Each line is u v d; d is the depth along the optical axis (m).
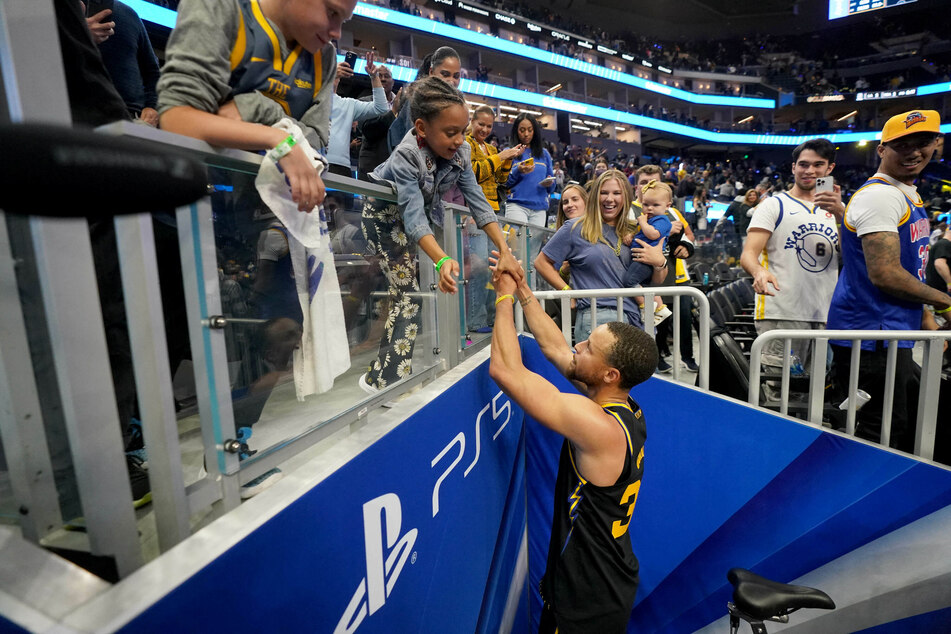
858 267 2.20
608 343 1.77
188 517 0.73
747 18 29.78
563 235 2.55
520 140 4.18
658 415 2.27
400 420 1.14
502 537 2.06
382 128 2.48
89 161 0.21
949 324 2.21
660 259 2.53
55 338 0.55
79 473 0.58
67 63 0.81
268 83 0.95
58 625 0.46
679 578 2.34
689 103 29.45
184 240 0.74
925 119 1.94
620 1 27.86
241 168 0.83
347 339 1.19
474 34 20.58
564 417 1.65
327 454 0.93
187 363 0.83
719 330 2.56
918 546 1.88
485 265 2.27
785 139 28.91
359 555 0.95
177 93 0.76
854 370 1.92
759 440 2.07
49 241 0.53
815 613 2.12
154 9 9.95
